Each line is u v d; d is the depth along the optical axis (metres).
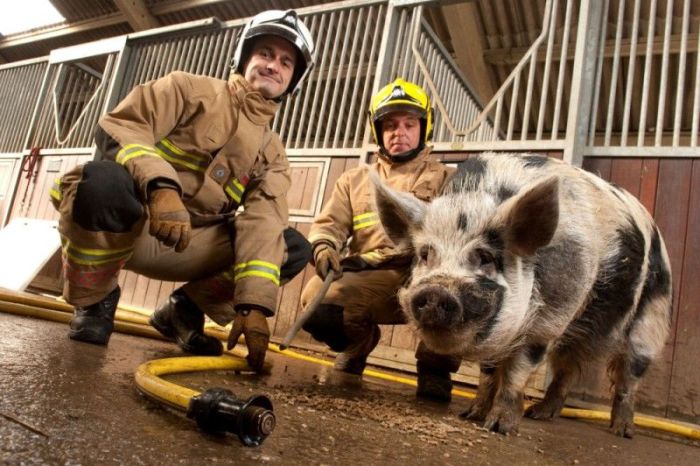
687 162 3.83
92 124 7.01
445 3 4.98
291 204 5.19
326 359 4.25
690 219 3.74
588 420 3.24
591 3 4.34
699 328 3.56
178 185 2.12
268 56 2.57
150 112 2.31
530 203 2.00
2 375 1.45
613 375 2.91
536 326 2.23
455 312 1.95
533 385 3.78
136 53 6.99
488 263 2.11
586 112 4.21
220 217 2.63
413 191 3.12
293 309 4.77
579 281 2.25
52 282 6.30
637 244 2.66
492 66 7.92
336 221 3.30
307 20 5.87
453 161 4.57
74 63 7.66
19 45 10.97
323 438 1.46
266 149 2.72
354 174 3.43
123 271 5.83
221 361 2.32
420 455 1.48
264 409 1.26
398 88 3.20
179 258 2.62
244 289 2.43
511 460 1.62
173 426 1.30
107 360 2.02
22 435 1.02
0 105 8.48
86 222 2.08
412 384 3.40
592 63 4.30
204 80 2.52
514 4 6.95
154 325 2.95
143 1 8.87
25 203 7.12
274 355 3.68
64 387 1.46
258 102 2.54
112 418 1.26
